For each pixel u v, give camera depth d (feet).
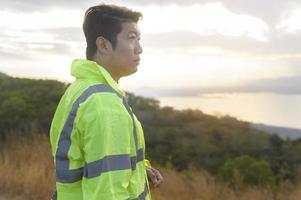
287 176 29.60
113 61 6.98
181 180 25.55
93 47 7.04
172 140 37.52
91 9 7.04
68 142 6.55
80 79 6.77
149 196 7.23
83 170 6.47
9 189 22.43
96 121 6.20
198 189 24.75
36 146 27.86
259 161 30.30
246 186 27.17
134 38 7.02
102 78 6.68
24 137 30.48
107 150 6.13
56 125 7.06
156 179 8.20
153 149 35.94
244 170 28.53
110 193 6.07
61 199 6.66
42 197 22.16
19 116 33.12
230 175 28.86
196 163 33.35
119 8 6.97
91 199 6.12
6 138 30.73
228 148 36.78
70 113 6.50
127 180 6.29
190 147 36.24
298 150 35.29
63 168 6.61
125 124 6.31
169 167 28.94
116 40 6.93
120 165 6.19
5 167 24.12
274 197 25.18
